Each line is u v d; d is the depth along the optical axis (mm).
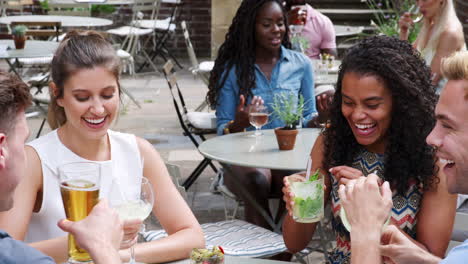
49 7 8625
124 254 1829
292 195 1951
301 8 5344
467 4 7609
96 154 2061
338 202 2152
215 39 8086
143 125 6477
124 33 8773
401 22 5105
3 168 1279
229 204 4477
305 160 2994
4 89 1271
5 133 1284
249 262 1798
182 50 10477
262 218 3412
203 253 1667
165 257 1929
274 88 3781
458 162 1463
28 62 6758
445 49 4238
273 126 3775
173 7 10344
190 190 4746
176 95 7793
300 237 2203
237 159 3021
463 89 1427
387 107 1997
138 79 8789
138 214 1612
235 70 3770
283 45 3988
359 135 2041
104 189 2049
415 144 1995
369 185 1612
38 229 2010
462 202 2865
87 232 1348
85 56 1917
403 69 1972
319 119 3564
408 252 1590
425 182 2008
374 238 1563
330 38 5457
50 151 2012
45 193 1982
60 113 2059
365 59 1987
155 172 2160
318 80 4832
